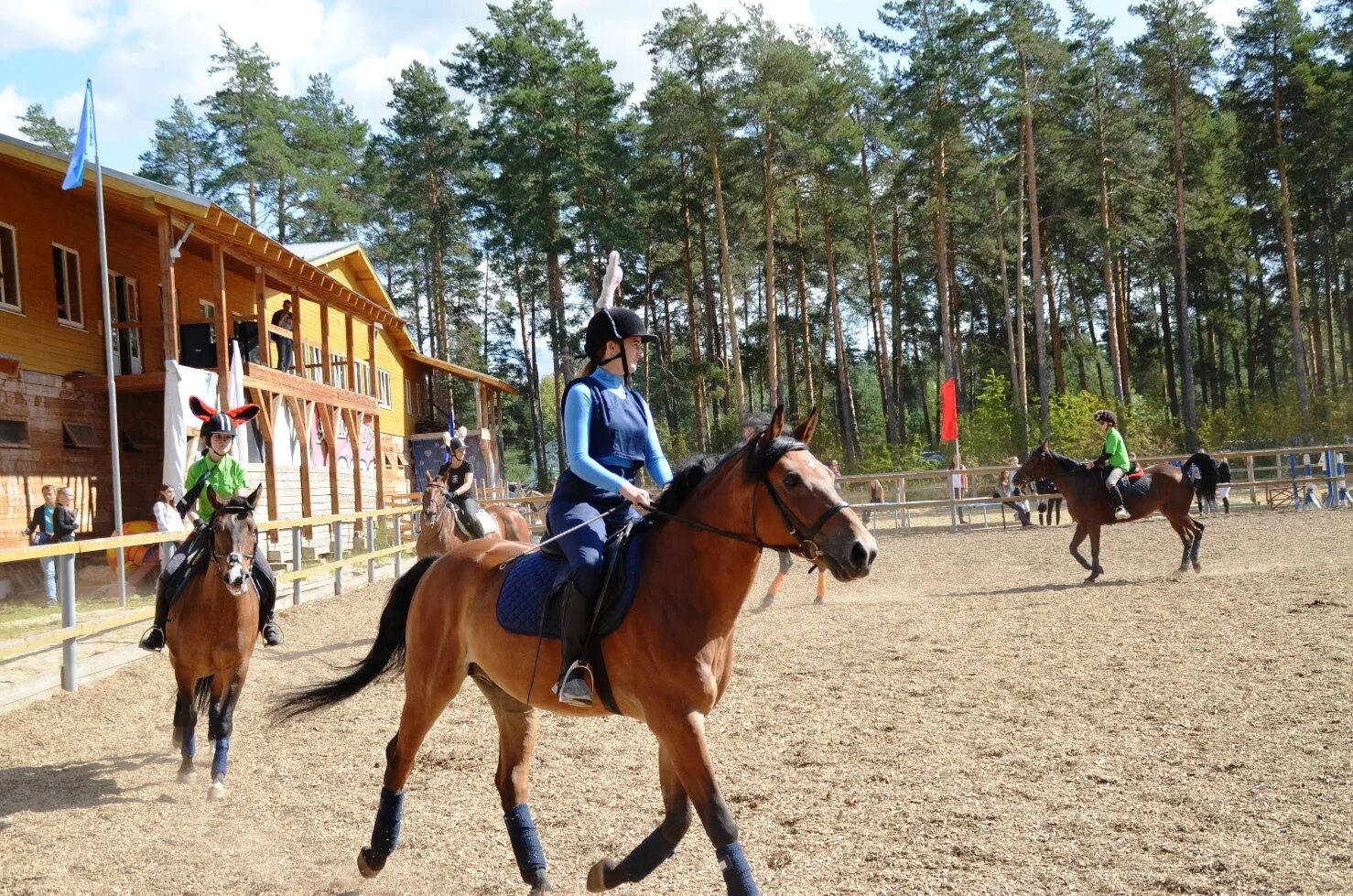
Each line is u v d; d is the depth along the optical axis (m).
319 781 6.44
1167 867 4.26
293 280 22.75
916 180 42.75
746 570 4.13
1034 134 38.06
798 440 4.17
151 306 22.02
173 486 16.98
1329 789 5.01
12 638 10.61
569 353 45.94
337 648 11.33
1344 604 9.94
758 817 5.23
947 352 40.81
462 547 5.21
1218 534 18.78
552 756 6.65
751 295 63.12
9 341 17.38
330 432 24.06
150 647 6.98
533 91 41.75
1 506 16.77
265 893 4.64
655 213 47.47
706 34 37.94
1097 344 58.44
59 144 55.16
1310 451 23.77
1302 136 39.06
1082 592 12.70
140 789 6.41
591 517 4.43
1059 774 5.56
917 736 6.52
